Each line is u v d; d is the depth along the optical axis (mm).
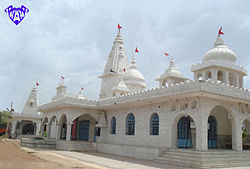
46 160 17219
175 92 20094
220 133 24781
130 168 15664
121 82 37406
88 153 26219
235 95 20406
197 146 19016
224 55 26344
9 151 21984
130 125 27719
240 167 17547
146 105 25297
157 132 23500
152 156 20828
